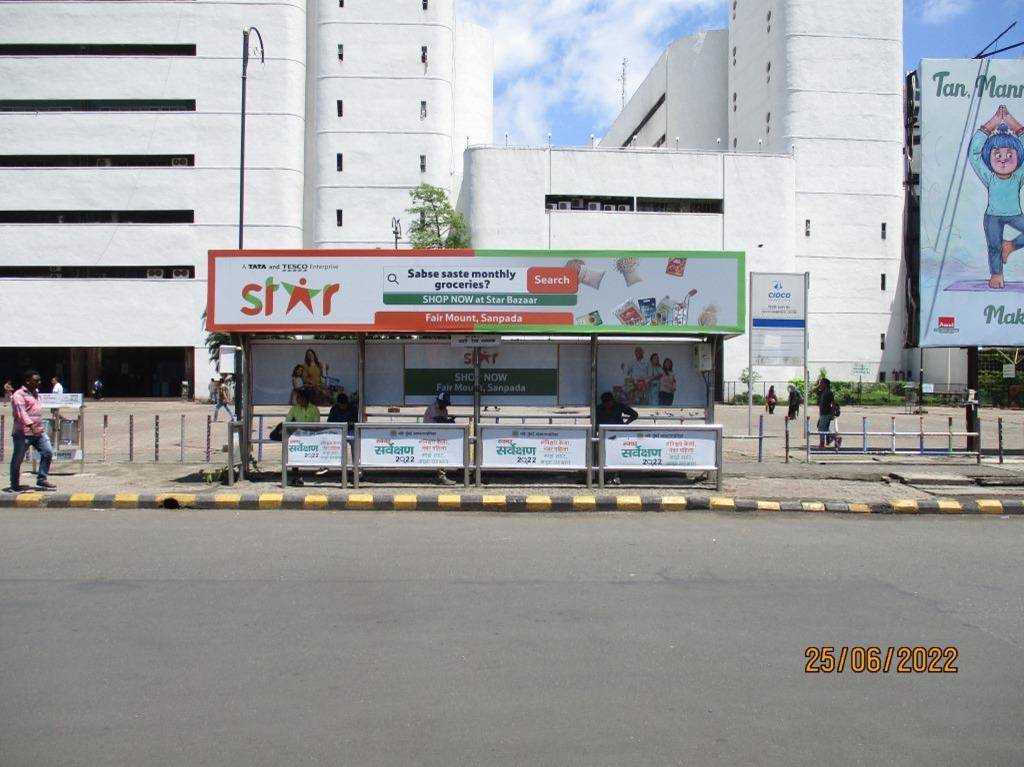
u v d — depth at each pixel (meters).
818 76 49.78
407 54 47.62
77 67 46.38
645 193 48.12
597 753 3.93
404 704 4.47
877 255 50.28
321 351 13.16
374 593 6.66
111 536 9.05
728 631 5.77
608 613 6.16
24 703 4.45
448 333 12.55
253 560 7.84
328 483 12.56
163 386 48.66
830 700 4.61
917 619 6.09
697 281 12.34
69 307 46.31
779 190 48.78
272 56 46.75
